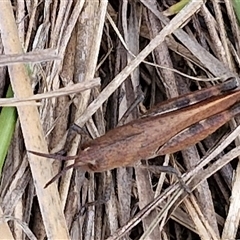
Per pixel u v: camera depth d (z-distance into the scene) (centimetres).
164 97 15
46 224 13
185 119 14
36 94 14
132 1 15
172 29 14
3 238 13
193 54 15
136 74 15
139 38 15
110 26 15
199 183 14
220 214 15
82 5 14
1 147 13
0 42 14
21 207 14
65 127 14
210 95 14
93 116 14
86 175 14
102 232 14
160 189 14
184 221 14
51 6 14
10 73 13
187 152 14
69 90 14
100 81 14
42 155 13
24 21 14
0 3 13
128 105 15
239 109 14
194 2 14
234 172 14
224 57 15
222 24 15
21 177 14
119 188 14
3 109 14
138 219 14
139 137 14
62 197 14
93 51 14
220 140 14
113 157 14
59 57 13
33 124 13
